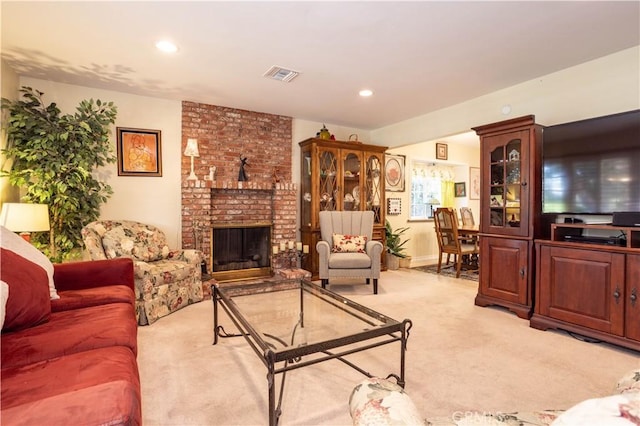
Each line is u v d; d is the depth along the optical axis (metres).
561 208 2.85
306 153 4.91
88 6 2.11
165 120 4.01
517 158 3.09
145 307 2.79
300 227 5.02
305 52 2.77
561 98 3.15
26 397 0.98
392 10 2.16
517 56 2.85
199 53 2.79
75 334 1.44
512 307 3.07
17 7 2.11
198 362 2.14
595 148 2.65
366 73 3.21
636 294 2.25
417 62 2.96
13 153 2.88
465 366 2.09
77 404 0.76
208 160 4.27
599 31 2.44
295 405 1.69
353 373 2.02
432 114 4.54
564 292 2.62
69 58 2.88
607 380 1.92
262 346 1.46
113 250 3.09
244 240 4.54
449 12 2.19
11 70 3.08
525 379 1.94
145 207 3.92
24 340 1.37
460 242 5.22
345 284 4.33
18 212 2.60
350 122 5.14
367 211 4.83
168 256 3.54
